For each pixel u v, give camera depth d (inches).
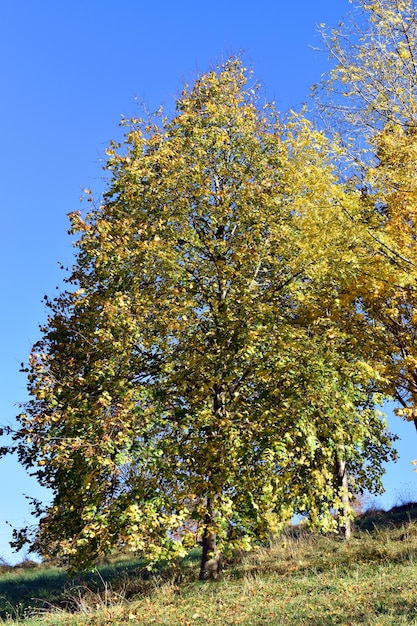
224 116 637.9
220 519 490.0
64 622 428.8
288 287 578.2
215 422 513.7
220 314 541.6
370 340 576.7
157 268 542.3
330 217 538.9
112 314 508.7
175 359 537.0
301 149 593.9
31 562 991.0
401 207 541.3
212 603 417.1
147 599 462.6
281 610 351.9
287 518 507.2
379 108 590.2
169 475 495.5
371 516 944.3
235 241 591.5
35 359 510.0
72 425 487.8
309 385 494.6
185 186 582.2
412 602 309.1
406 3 599.5
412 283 536.4
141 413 493.7
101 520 465.7
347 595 360.8
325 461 545.3
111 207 584.7
